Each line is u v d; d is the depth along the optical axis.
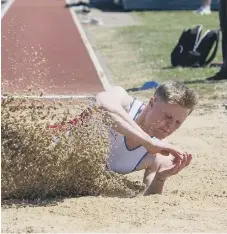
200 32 16.14
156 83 13.73
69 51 19.45
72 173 6.30
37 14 27.62
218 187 7.22
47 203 6.07
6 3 30.66
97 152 6.32
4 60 13.37
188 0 29.06
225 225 5.54
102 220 5.57
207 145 9.27
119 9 29.53
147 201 6.15
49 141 6.14
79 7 29.64
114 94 6.45
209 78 14.33
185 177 7.68
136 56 18.27
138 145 6.52
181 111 6.19
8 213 5.72
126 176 7.46
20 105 6.20
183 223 5.55
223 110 11.41
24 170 6.11
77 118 6.39
